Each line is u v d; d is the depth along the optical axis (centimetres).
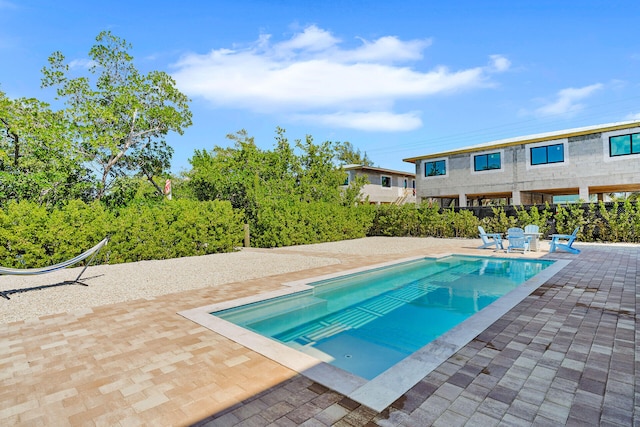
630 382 295
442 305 668
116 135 1521
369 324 567
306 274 826
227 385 302
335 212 1833
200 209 1255
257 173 1980
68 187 1366
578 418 246
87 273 848
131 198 1630
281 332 530
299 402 273
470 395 278
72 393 295
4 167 1186
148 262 1032
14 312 527
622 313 482
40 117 1266
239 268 916
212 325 456
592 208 1489
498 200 3253
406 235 2058
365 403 269
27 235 866
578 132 1981
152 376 321
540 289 623
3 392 298
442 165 2539
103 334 432
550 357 344
